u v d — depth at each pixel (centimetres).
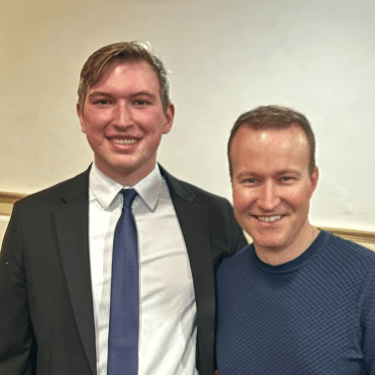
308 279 103
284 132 100
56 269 125
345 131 251
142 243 134
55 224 129
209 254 134
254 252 114
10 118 292
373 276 97
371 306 95
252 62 258
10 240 129
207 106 266
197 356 130
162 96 132
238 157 104
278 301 105
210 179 270
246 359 106
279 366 101
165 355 125
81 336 119
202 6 261
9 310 127
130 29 272
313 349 98
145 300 128
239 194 105
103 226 133
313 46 250
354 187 253
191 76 267
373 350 93
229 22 259
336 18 246
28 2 282
